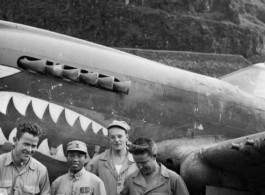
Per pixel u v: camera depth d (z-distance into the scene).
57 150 5.14
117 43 34.28
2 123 4.96
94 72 5.51
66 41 5.65
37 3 36.34
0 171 3.97
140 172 4.25
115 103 5.54
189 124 6.00
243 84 6.92
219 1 35.78
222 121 6.27
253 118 6.56
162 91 5.90
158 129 5.78
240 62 18.42
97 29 34.91
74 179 4.21
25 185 3.97
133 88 5.70
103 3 35.34
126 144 4.81
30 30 5.57
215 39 33.44
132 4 35.56
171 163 5.68
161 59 16.58
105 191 4.25
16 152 3.94
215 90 6.38
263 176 5.21
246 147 4.71
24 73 5.17
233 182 5.35
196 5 35.53
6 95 5.05
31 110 5.09
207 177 5.23
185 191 4.24
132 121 5.62
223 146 5.00
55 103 5.22
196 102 6.12
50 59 5.34
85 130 5.30
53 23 35.62
